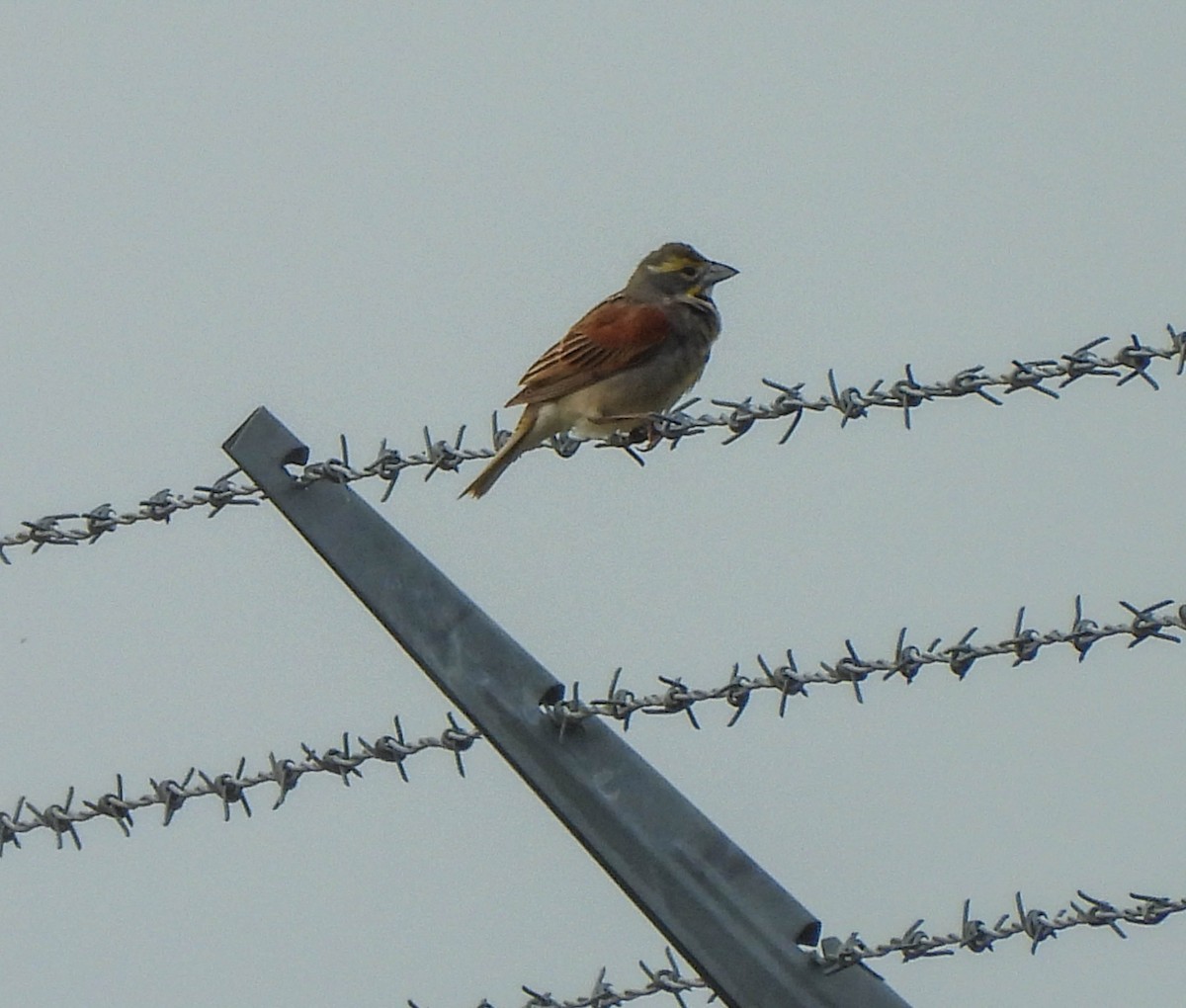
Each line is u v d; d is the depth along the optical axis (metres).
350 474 9.24
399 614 8.71
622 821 8.07
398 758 9.37
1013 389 9.31
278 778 9.48
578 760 8.22
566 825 8.15
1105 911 8.04
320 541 8.95
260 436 9.12
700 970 7.81
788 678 8.59
